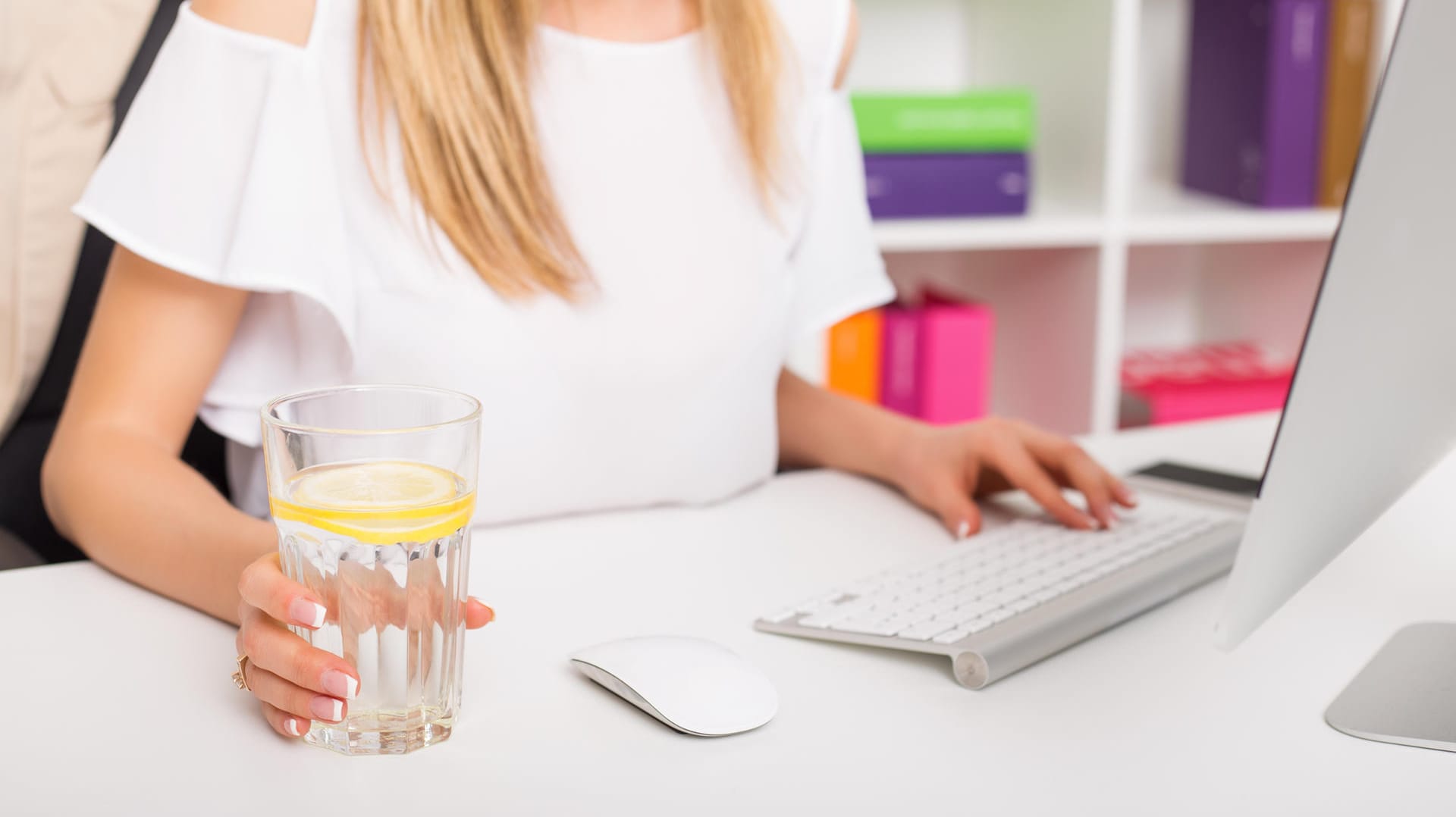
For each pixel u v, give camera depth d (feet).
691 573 2.60
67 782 1.76
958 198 6.48
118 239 2.76
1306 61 6.72
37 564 2.85
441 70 2.92
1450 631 2.31
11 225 3.50
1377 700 2.03
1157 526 2.83
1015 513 3.07
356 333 3.05
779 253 3.45
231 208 2.81
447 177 3.00
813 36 3.53
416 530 1.82
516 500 3.18
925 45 7.55
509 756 1.85
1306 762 1.85
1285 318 7.63
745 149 3.32
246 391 3.06
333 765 1.82
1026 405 7.43
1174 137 7.85
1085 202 6.74
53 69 3.52
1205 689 2.08
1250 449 3.65
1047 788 1.77
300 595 1.83
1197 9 7.39
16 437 3.67
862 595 2.39
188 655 2.19
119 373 2.80
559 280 3.09
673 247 3.23
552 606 2.40
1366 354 1.63
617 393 3.19
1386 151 1.49
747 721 1.92
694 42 3.24
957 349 6.64
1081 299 6.81
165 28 3.72
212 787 1.76
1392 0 6.71
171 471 2.62
